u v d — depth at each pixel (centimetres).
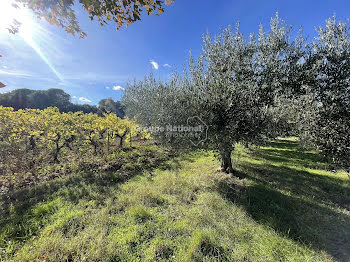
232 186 404
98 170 499
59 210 284
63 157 625
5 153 452
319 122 343
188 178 442
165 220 266
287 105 377
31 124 552
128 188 379
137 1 168
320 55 373
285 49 423
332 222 270
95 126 732
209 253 202
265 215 284
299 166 606
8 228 234
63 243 210
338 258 201
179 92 501
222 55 400
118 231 238
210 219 267
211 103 376
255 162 643
